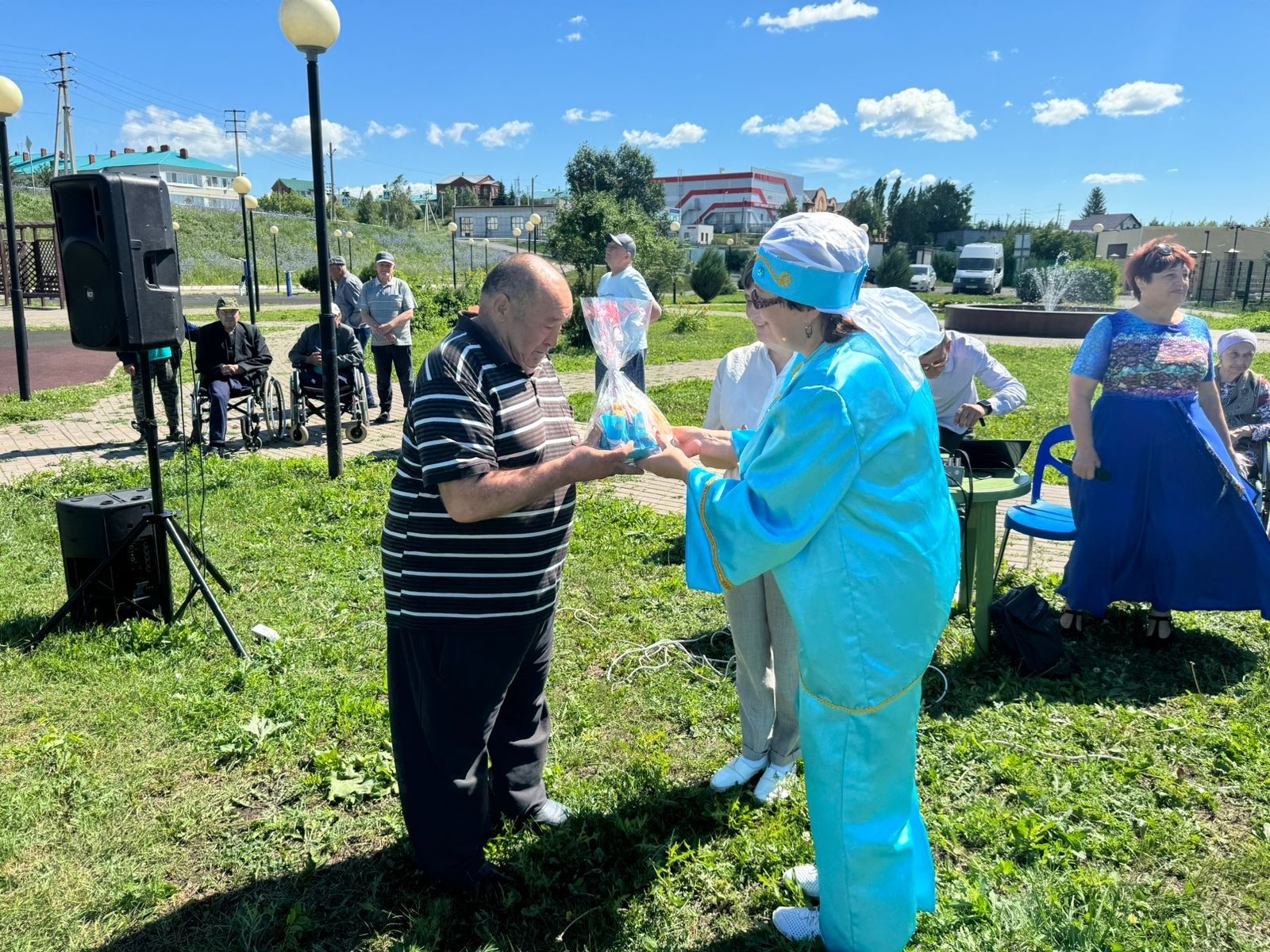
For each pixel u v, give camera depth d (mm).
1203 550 4109
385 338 10000
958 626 4477
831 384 1954
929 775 3195
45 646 4195
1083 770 3217
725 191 79125
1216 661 4125
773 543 2002
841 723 2109
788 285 2004
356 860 2787
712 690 3887
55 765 3246
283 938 2459
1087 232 54719
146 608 4539
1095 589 4250
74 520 4367
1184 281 3975
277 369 15195
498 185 106250
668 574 5305
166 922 2518
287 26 6605
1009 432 9953
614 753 3422
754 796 3115
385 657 4172
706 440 2818
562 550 2559
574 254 26156
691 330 23469
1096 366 4102
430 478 2195
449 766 2516
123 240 3906
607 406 2324
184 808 3006
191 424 9969
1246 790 3094
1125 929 2426
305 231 56750
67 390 12164
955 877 2660
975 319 24875
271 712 3613
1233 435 5340
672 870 2754
